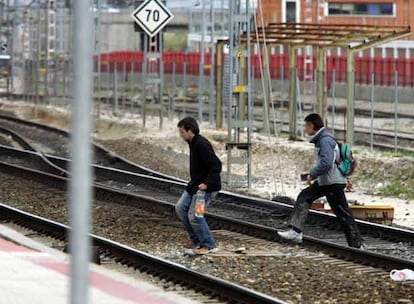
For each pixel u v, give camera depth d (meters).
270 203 54.44
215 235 45.66
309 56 135.50
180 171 78.12
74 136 12.14
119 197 59.03
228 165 67.94
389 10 171.00
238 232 46.88
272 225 49.31
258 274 35.94
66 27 171.25
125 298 27.44
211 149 39.09
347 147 40.91
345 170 40.84
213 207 56.31
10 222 48.88
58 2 165.88
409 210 56.88
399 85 128.38
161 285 33.12
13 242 38.88
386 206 51.72
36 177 70.50
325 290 32.97
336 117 127.25
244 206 55.97
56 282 29.69
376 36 82.44
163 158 86.69
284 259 39.22
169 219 51.31
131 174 70.12
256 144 87.06
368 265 38.16
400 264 36.84
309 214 49.91
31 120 140.12
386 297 31.91
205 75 165.75
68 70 164.38
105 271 34.31
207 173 39.19
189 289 32.66
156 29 80.94
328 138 39.97
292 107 93.00
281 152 83.62
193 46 194.00
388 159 72.19
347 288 33.34
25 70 184.25
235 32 68.00
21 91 186.38
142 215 52.84
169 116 125.62
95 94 141.25
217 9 168.50
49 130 117.94
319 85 90.31
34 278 30.33
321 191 41.22
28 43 190.25
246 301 30.23
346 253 39.81
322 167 39.88
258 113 136.12
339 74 140.50
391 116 128.00
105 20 199.62
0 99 187.12
